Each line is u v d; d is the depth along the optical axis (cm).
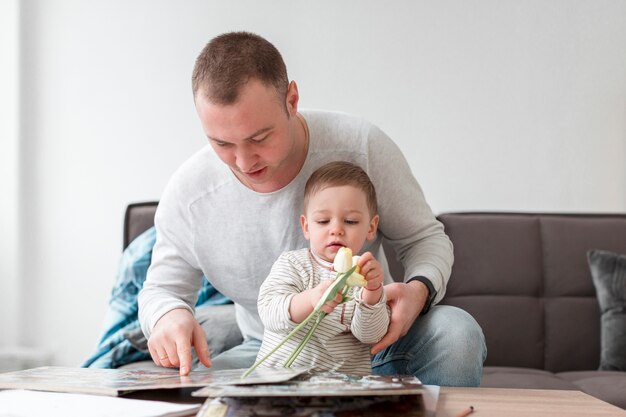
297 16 336
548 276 277
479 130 327
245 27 338
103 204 342
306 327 150
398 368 167
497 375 241
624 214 287
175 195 179
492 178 326
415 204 179
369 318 141
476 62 328
